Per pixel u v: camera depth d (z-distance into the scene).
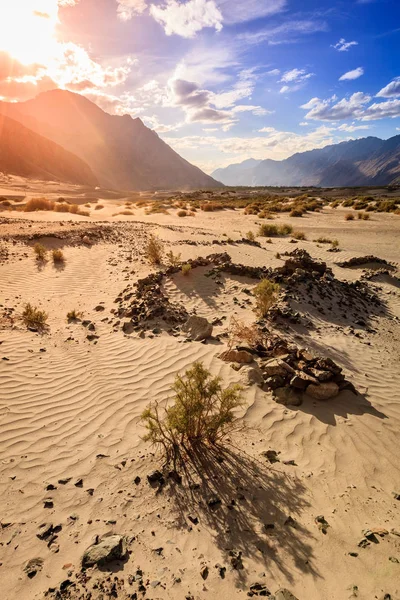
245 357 6.71
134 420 5.20
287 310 9.47
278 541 3.37
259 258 15.42
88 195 82.62
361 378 6.67
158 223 26.77
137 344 7.52
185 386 4.60
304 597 2.84
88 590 2.89
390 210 33.41
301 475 4.25
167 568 3.10
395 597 2.82
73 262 13.53
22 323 8.24
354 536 3.43
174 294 10.68
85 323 8.54
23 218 22.28
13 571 3.06
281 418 5.34
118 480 4.10
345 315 10.34
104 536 3.40
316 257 17.33
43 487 3.98
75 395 5.77
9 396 5.62
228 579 3.00
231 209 38.59
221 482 4.10
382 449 4.77
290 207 37.31
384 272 15.34
